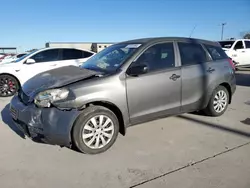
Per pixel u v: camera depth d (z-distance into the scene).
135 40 4.22
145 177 2.73
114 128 3.39
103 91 3.21
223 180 2.65
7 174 2.80
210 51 4.59
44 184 2.62
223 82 4.62
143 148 3.47
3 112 5.32
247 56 13.20
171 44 4.06
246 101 6.32
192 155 3.24
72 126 3.10
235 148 3.44
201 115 4.94
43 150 3.41
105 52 4.28
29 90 3.42
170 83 3.82
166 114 3.92
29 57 7.41
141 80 3.53
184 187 2.53
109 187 2.56
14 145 3.56
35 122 3.07
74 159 3.15
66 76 3.41
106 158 3.18
